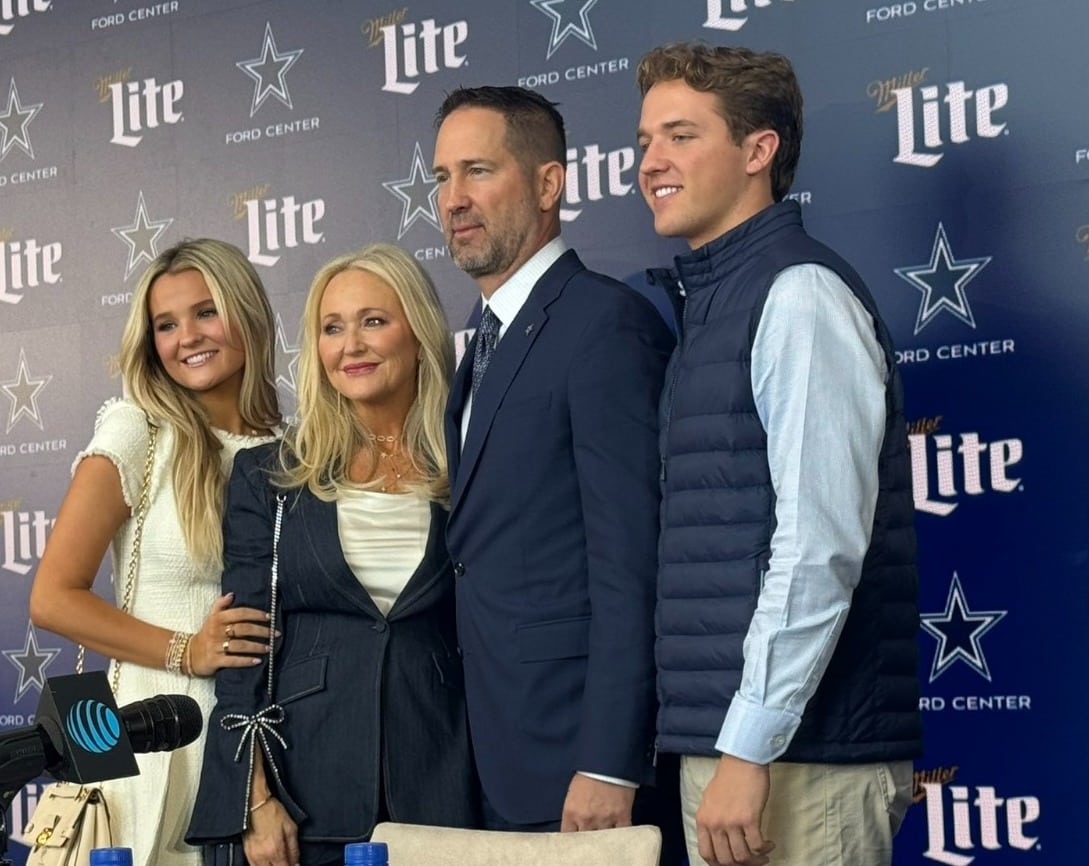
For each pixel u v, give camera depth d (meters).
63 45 4.36
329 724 2.74
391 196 3.86
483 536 2.64
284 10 4.02
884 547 2.29
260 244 4.05
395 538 2.81
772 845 2.17
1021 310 3.10
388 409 2.92
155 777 2.89
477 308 3.74
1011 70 3.12
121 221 4.25
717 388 2.28
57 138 4.36
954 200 3.17
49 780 4.26
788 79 2.49
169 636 2.90
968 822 3.13
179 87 4.18
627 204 3.54
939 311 3.18
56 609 2.92
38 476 4.35
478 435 2.65
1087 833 3.02
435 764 2.74
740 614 2.22
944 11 3.18
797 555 2.14
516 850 2.04
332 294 2.89
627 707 2.44
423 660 2.78
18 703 4.34
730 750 2.15
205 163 4.13
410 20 3.84
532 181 2.79
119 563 3.04
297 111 4.00
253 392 3.18
